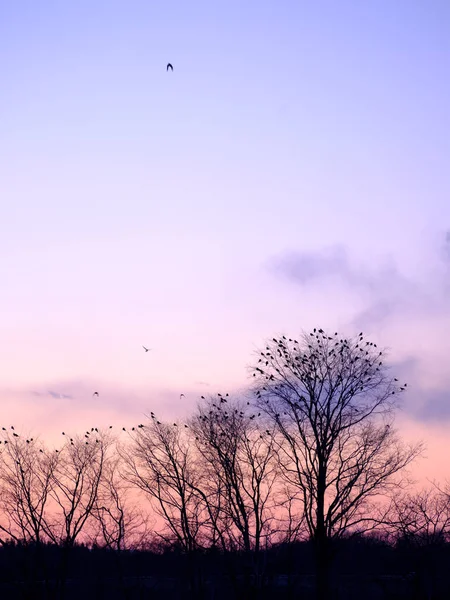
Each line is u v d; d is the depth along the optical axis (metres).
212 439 49.81
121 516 52.53
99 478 52.72
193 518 49.16
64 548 50.88
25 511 50.84
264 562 48.47
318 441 48.78
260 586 48.25
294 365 50.28
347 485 47.72
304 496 48.44
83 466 52.66
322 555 47.22
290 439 49.53
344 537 49.41
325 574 47.00
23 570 50.88
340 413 49.69
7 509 50.88
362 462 48.50
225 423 50.31
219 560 49.88
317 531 47.59
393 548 51.47
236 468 49.75
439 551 49.88
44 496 51.41
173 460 50.28
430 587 52.72
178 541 49.97
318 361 50.25
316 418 49.41
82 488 52.25
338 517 47.50
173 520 49.41
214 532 48.44
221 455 49.25
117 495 52.78
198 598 50.03
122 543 53.16
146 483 50.16
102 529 52.25
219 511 48.62
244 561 48.12
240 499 47.88
